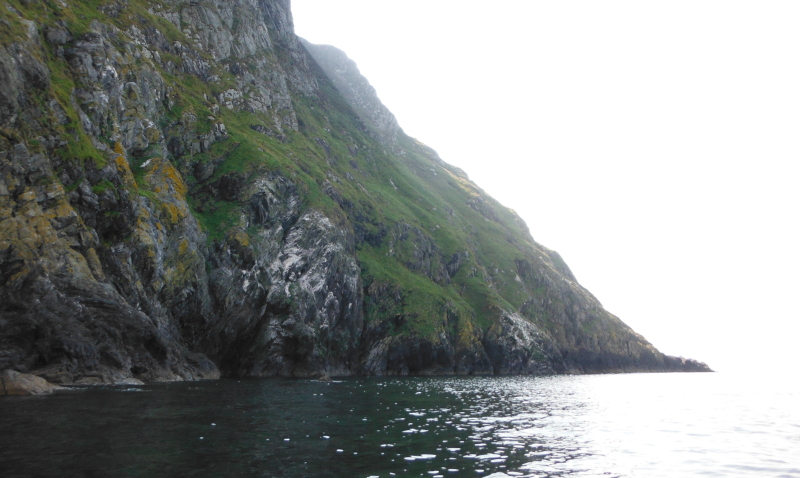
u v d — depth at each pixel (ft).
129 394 136.67
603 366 570.46
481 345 424.87
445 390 209.46
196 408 116.67
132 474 60.70
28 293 154.61
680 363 654.12
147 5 365.40
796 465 81.10
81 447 72.13
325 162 461.37
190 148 296.51
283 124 448.24
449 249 527.81
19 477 57.52
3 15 188.24
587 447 90.99
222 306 246.06
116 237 197.06
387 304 384.88
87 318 166.20
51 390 136.15
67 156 188.03
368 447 82.33
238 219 273.54
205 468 64.90
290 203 318.65
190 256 232.32
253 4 490.49
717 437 109.60
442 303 414.00
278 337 270.46
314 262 311.88
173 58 340.39
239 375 256.52
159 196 232.53
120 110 240.94
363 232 428.56
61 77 213.05
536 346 461.37
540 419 127.95
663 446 95.76
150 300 204.03
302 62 619.67
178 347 216.13
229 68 418.31
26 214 161.48
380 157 627.87
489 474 68.49
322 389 189.57
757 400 220.02
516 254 618.44
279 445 80.53
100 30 255.50
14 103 170.91
